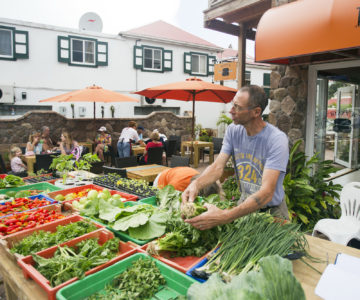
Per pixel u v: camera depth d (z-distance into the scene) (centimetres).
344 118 460
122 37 1212
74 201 265
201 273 130
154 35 1320
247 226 157
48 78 1066
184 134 1284
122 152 796
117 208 214
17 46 992
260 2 445
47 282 134
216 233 161
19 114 1024
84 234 184
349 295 98
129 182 327
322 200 397
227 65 786
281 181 202
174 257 163
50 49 1061
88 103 1132
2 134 889
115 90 1220
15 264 168
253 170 206
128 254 159
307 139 423
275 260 90
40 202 265
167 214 191
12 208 251
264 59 348
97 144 884
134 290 131
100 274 138
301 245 154
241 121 191
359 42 263
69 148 724
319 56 393
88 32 1126
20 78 1013
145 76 1294
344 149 475
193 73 1448
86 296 132
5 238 180
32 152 686
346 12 270
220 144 968
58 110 1079
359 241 294
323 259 155
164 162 901
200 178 206
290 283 84
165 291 136
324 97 429
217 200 214
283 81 432
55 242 173
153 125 1197
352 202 312
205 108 1450
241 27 581
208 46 1448
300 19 309
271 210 206
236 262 132
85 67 1141
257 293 80
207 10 533
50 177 383
